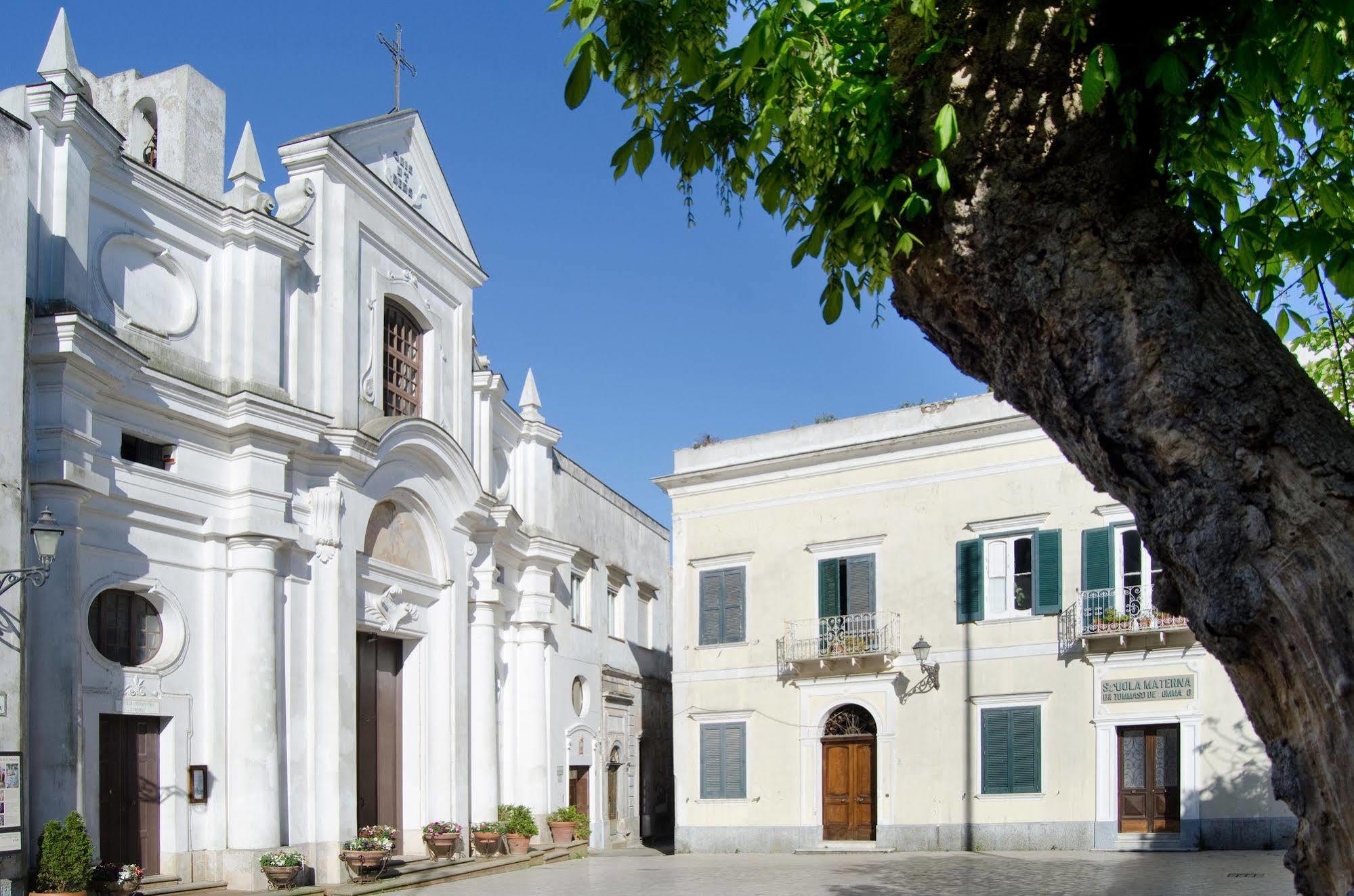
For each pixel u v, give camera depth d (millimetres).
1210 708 23047
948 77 5727
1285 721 4883
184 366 19328
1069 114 5473
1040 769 24875
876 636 27000
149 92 21094
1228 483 4906
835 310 7020
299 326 21484
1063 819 24453
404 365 25016
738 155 6992
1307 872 4816
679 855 28406
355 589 21828
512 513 27016
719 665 29484
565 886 20562
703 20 6418
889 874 20766
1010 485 26078
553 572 30062
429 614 24609
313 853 20266
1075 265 5387
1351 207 7109
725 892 18734
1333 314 9133
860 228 6129
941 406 27266
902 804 26422
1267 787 22312
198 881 18391
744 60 6039
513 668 28781
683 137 6914
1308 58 5715
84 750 16781
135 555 18062
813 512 28703
